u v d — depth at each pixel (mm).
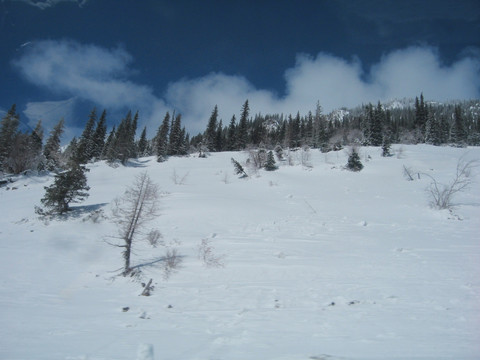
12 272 10734
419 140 74562
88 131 64000
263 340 4438
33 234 18562
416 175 35188
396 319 5453
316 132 78375
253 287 8609
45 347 4082
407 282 8289
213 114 77812
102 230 18953
